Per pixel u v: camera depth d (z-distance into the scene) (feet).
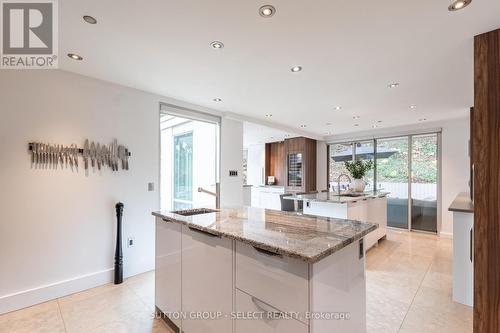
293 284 3.86
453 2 5.02
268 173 28.35
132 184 10.10
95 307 7.64
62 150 8.37
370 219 13.92
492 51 6.00
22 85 7.67
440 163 16.80
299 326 3.77
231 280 4.88
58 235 8.28
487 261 5.93
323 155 23.32
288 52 7.18
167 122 16.07
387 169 19.57
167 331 6.51
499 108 5.85
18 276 7.54
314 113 14.34
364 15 5.47
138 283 9.32
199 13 5.41
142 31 6.12
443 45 6.75
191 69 8.36
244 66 8.09
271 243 4.15
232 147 14.57
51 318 7.06
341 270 4.39
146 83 9.61
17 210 7.54
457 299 7.98
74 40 6.54
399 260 11.96
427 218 17.60
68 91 8.53
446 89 10.23
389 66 8.08
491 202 5.90
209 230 5.19
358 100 11.79
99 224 9.18
